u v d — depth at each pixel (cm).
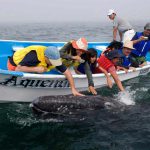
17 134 585
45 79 709
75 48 719
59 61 673
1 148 535
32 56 714
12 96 716
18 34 3081
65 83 753
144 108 680
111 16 1157
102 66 790
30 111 692
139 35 1027
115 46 826
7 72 652
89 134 580
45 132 591
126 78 948
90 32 3394
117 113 645
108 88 873
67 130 595
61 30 4031
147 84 925
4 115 671
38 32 3497
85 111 627
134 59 987
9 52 949
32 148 535
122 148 532
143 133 580
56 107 611
